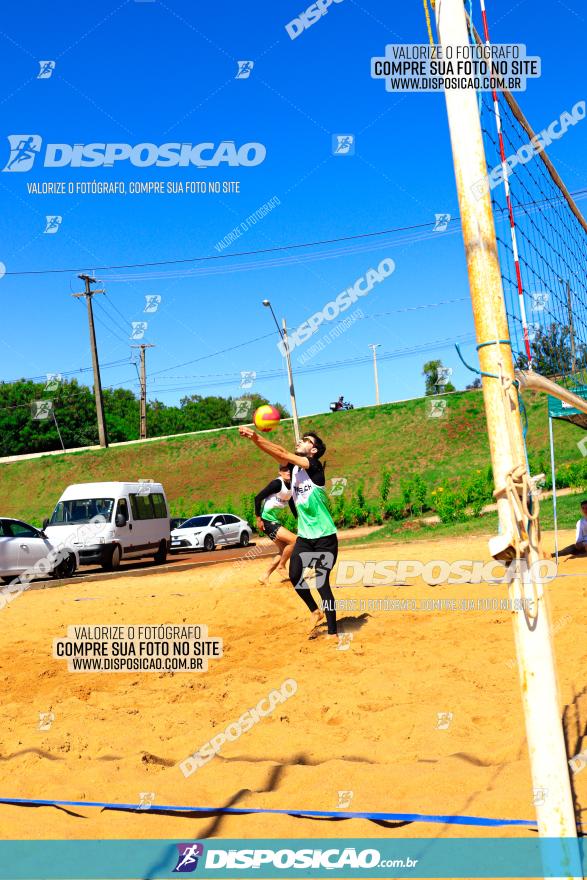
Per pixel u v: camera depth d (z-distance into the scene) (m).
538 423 42.84
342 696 5.19
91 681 6.09
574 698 4.65
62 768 4.05
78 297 50.50
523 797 3.27
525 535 2.53
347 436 51.97
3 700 5.62
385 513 29.36
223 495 46.47
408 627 7.45
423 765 3.77
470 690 5.13
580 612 7.30
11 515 48.12
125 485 21.20
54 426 69.75
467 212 2.70
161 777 3.84
